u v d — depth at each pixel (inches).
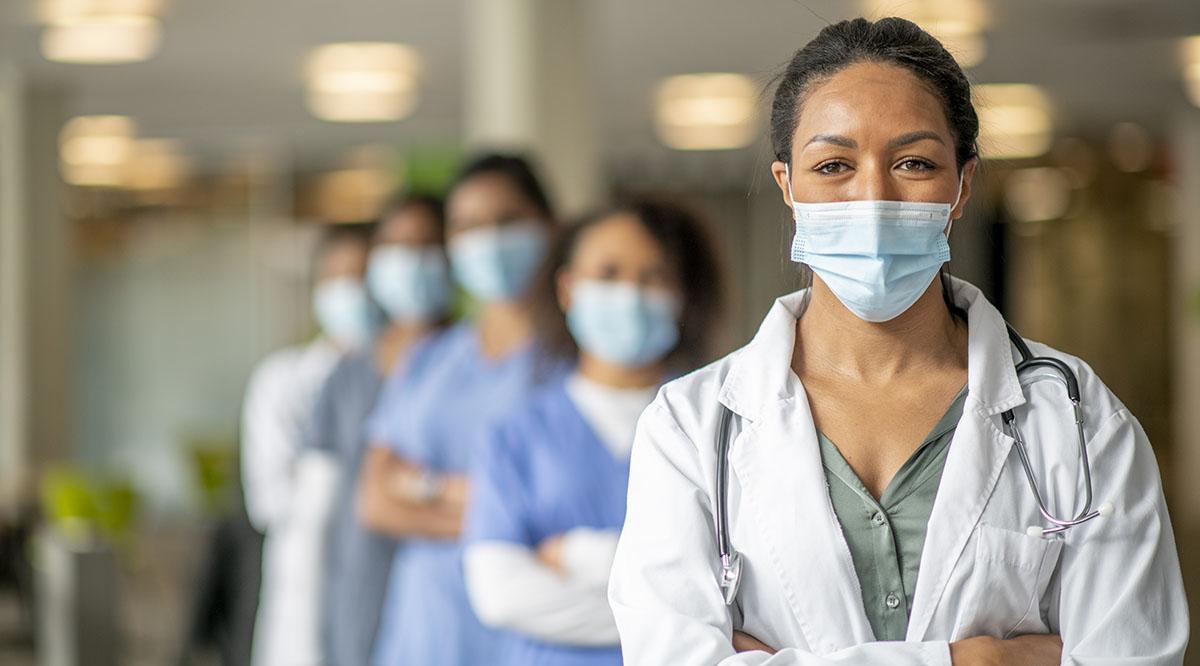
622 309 129.0
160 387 569.0
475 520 129.1
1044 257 627.8
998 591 69.6
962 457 70.6
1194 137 537.0
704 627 71.6
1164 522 71.0
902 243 68.7
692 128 554.9
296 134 544.4
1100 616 69.2
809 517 71.0
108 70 436.5
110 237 569.6
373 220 230.2
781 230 75.0
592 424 129.4
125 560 304.2
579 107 303.4
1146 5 366.6
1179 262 547.8
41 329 462.0
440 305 193.6
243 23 379.2
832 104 70.0
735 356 76.8
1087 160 610.5
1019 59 436.1
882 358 73.0
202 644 225.9
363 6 362.0
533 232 161.2
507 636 128.9
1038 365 73.0
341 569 188.2
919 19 84.0
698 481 74.1
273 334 576.1
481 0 310.3
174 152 571.5
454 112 511.8
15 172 457.1
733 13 372.8
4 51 411.5
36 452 462.0
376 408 189.9
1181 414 553.6
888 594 70.3
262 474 221.1
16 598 398.0
